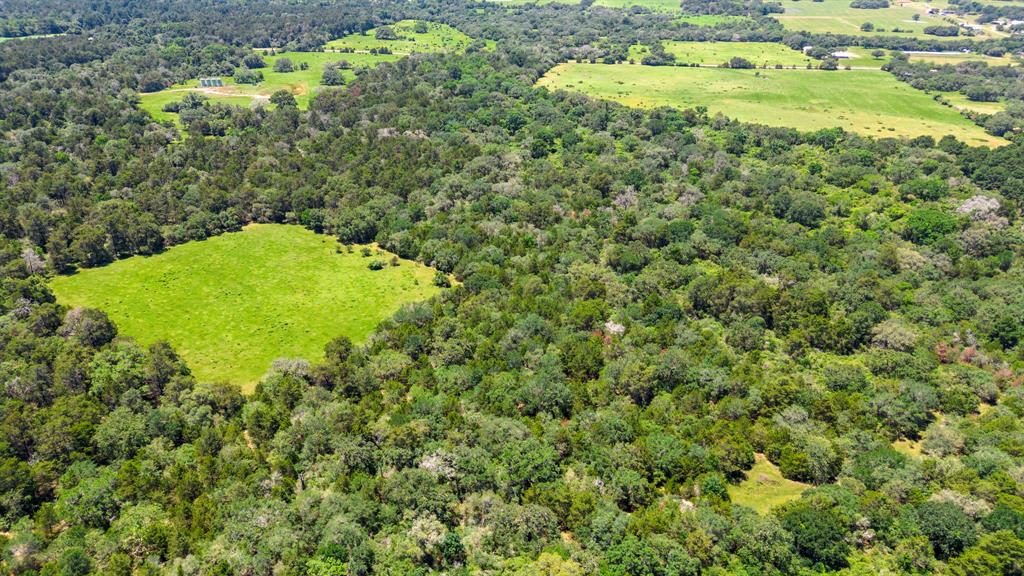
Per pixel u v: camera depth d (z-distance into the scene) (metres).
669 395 91.62
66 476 77.00
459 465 77.69
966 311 111.56
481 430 82.94
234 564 65.50
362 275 136.62
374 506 72.31
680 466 77.94
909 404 88.81
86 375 94.25
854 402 88.88
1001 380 96.00
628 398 93.75
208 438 81.94
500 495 75.88
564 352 100.38
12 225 138.00
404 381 96.25
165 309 123.50
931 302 114.50
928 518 68.38
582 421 86.25
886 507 71.06
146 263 140.12
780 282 120.25
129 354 99.25
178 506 72.56
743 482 79.12
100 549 67.44
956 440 82.44
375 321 120.25
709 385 93.00
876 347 104.12
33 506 75.25
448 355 100.75
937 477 76.25
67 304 122.12
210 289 130.75
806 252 131.25
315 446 81.19
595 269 124.50
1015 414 88.56
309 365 100.88
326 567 64.44
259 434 84.88
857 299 113.44
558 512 72.69
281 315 122.25
